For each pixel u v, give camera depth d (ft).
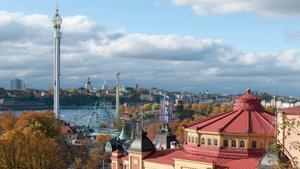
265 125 408.26
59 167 548.72
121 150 554.05
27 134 642.22
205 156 410.72
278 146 189.98
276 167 187.52
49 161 526.57
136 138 477.77
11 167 489.67
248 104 436.35
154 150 473.26
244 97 438.81
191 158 411.95
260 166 335.47
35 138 572.10
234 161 391.65
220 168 386.11
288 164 187.11
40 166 508.12
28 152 503.20
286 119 197.26
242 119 419.74
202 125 428.97
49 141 571.69
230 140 404.77
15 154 497.46
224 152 402.93
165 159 445.78
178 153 449.48
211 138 414.21
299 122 192.34
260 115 425.28
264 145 396.57
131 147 477.36
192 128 432.25
